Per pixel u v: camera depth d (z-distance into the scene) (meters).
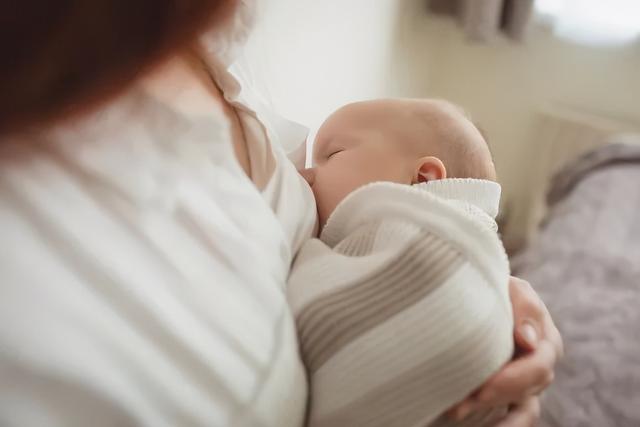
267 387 0.44
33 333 0.32
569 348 1.18
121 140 0.38
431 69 2.24
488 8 1.81
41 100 0.31
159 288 0.38
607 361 1.15
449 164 0.73
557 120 2.17
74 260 0.35
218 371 0.40
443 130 0.74
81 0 0.29
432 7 1.93
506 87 2.25
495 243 0.55
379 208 0.57
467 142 0.74
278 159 0.59
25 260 0.32
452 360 0.51
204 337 0.40
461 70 2.29
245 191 0.47
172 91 0.43
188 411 0.39
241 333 0.42
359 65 1.60
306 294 0.54
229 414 0.41
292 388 0.48
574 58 2.11
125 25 0.31
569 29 2.00
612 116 2.15
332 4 1.32
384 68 1.80
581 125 2.14
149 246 0.38
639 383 1.10
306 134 0.78
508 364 0.57
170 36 0.33
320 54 1.33
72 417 0.34
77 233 0.35
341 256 0.56
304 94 1.29
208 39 0.47
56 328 0.33
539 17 2.06
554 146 2.21
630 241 1.54
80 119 0.34
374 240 0.56
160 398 0.37
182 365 0.39
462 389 0.52
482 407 0.56
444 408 0.52
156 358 0.37
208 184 0.44
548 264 1.47
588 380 1.11
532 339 0.60
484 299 0.53
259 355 0.44
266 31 1.01
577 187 1.83
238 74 0.64
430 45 2.14
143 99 0.40
